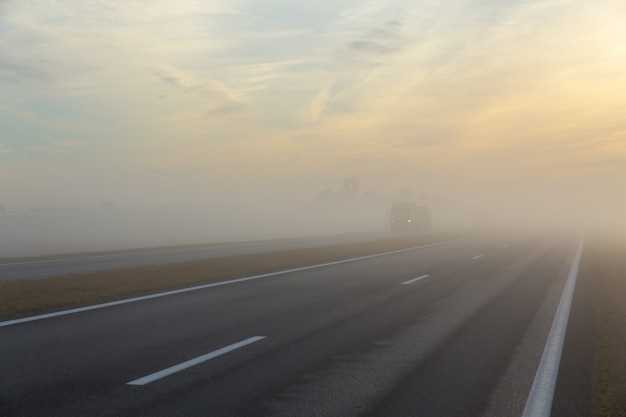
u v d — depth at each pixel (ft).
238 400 21.44
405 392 22.97
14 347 30.07
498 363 28.32
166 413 19.74
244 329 36.27
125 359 27.68
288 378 24.77
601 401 22.31
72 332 34.42
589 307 49.42
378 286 61.52
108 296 50.83
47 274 73.36
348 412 20.31
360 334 35.27
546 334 36.40
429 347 31.83
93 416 19.26
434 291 57.98
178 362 27.27
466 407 21.18
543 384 24.58
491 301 51.44
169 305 46.19
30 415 19.29
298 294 54.24
